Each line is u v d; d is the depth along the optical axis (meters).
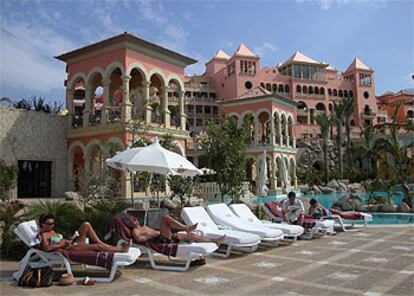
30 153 18.58
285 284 5.42
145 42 18.69
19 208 8.42
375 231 11.01
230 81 53.62
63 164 19.98
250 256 7.63
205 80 58.34
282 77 56.44
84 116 19.59
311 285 5.33
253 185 33.44
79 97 36.09
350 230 11.30
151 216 9.86
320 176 40.75
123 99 18.06
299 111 55.00
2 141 17.61
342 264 6.67
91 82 19.88
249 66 53.09
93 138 19.02
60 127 20.03
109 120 18.95
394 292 4.95
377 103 66.31
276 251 8.13
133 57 18.59
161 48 19.59
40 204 8.72
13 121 18.09
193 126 51.47
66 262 5.75
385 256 7.30
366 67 61.31
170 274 6.18
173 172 8.98
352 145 46.78
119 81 23.33
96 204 9.72
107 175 13.95
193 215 8.30
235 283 5.54
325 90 58.03
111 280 5.70
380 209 16.89
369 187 19.33
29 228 6.02
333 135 51.78
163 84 20.31
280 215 10.79
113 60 18.67
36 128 18.98
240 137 14.10
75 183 20.02
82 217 8.36
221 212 9.13
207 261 7.20
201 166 35.69
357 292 4.97
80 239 6.17
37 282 5.41
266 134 36.72
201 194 19.23
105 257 5.73
